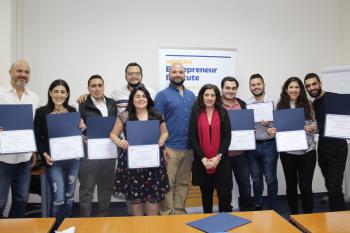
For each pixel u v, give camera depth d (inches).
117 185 98.1
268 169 128.1
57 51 159.9
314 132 115.3
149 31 166.4
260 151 128.1
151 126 95.9
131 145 94.9
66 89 109.0
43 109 108.2
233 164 126.5
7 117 97.7
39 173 123.0
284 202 171.8
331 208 113.5
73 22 160.9
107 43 163.6
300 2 180.4
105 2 162.9
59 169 107.0
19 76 106.1
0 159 102.9
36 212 148.4
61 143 103.7
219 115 110.7
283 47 179.6
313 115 117.5
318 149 116.8
